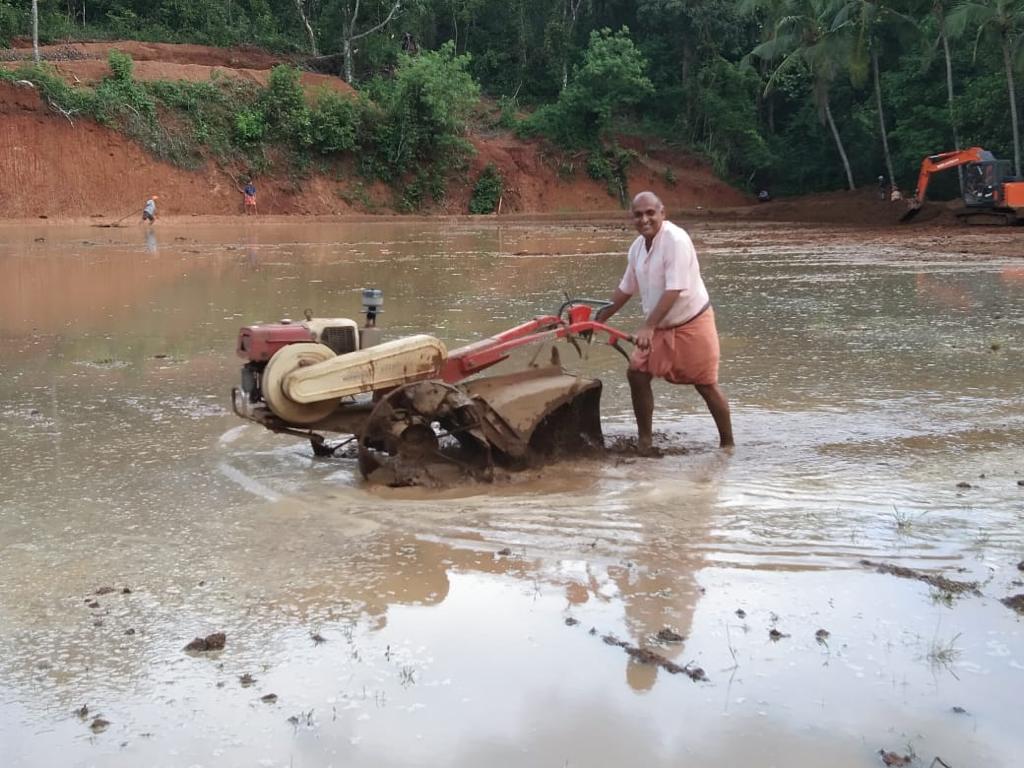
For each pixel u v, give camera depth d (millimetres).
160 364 9766
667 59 60469
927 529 5035
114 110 40969
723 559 4648
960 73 49562
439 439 6801
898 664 3590
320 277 18047
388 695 3396
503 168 51688
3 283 16969
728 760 3000
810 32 48781
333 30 54750
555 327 6879
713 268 19641
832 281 16922
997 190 32875
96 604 4172
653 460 6504
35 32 41031
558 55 59156
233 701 3365
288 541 4953
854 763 2984
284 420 5871
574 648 3730
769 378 8977
